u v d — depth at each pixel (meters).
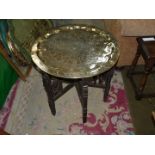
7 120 2.45
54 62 2.05
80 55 2.10
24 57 2.68
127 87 2.71
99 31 2.34
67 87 2.55
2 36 2.34
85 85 2.02
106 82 2.34
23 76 2.79
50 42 2.24
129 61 2.80
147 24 2.37
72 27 2.41
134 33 2.43
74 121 2.41
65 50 2.16
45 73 2.06
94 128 2.34
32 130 2.35
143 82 2.42
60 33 2.35
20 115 2.48
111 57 2.07
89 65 2.01
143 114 2.44
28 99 2.63
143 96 2.54
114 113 2.46
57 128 2.35
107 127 2.35
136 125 2.35
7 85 2.62
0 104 2.49
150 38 2.39
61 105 2.55
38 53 2.14
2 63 2.45
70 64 2.03
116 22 2.46
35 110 2.52
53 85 2.52
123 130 2.31
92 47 2.18
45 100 2.61
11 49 2.46
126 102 2.56
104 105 2.54
